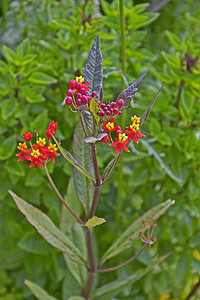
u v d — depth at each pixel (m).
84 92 0.47
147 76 0.74
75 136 0.55
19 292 0.80
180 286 0.79
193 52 0.68
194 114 0.69
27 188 0.72
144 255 0.74
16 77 0.66
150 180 0.74
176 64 0.67
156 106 0.68
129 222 0.73
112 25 0.68
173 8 0.89
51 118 0.73
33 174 0.70
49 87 0.71
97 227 0.78
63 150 0.47
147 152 0.70
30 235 0.73
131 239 0.57
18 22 0.77
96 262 0.67
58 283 0.79
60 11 0.71
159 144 0.70
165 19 0.90
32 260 0.76
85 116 0.49
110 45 0.67
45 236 0.55
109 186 0.78
